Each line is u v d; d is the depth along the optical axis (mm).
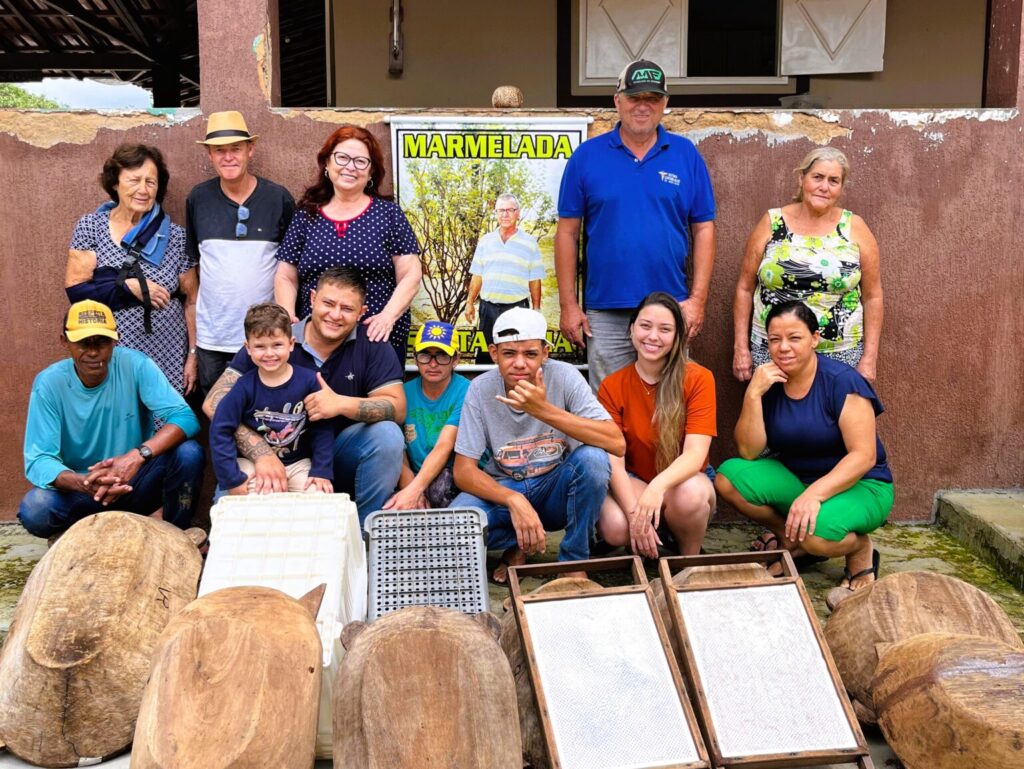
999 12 4383
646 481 3738
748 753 2416
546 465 3553
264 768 2113
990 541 3949
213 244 3887
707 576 2803
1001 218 4363
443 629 2396
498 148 4191
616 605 2637
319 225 3824
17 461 4305
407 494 3500
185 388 4055
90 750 2572
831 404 3549
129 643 2631
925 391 4453
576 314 4094
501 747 2264
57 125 4094
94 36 8992
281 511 2949
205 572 2789
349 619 2836
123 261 3873
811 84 6141
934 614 2756
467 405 3518
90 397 3574
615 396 3682
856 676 2754
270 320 3346
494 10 6180
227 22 4062
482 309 4289
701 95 6125
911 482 4512
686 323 3584
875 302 4020
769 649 2590
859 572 3605
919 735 2389
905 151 4305
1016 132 4312
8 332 4203
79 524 2906
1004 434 4504
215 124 3775
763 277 3988
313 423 3539
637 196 3889
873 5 5973
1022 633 3287
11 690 2568
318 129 4145
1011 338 4441
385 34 6262
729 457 4461
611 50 6105
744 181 4297
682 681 2500
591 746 2391
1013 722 2238
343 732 2287
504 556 3709
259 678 2230
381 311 3881
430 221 4230
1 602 3461
